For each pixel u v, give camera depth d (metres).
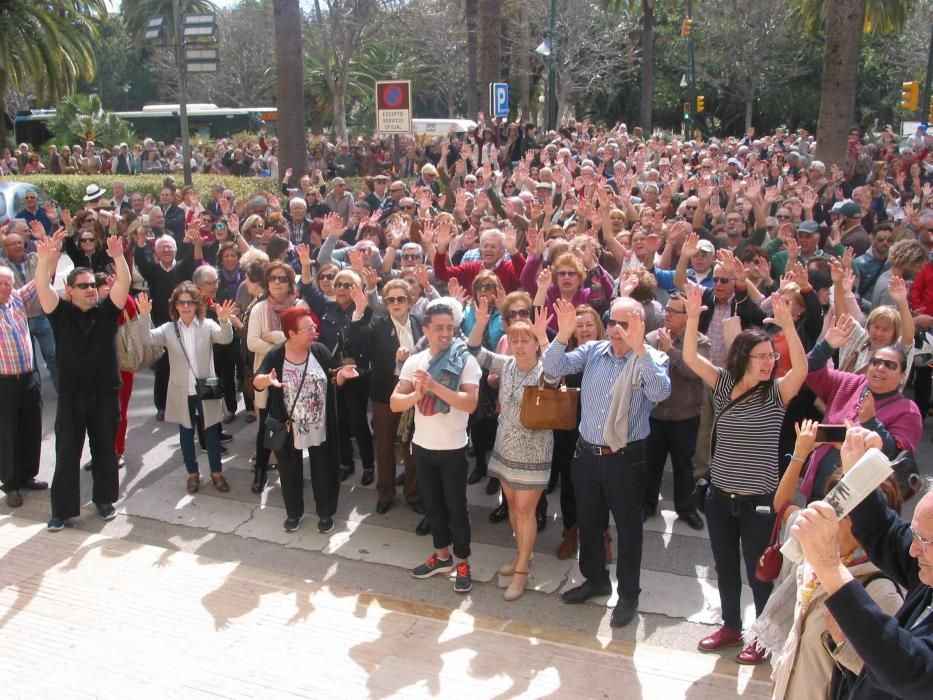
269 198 11.85
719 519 4.44
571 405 4.90
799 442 3.70
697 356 4.49
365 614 4.92
